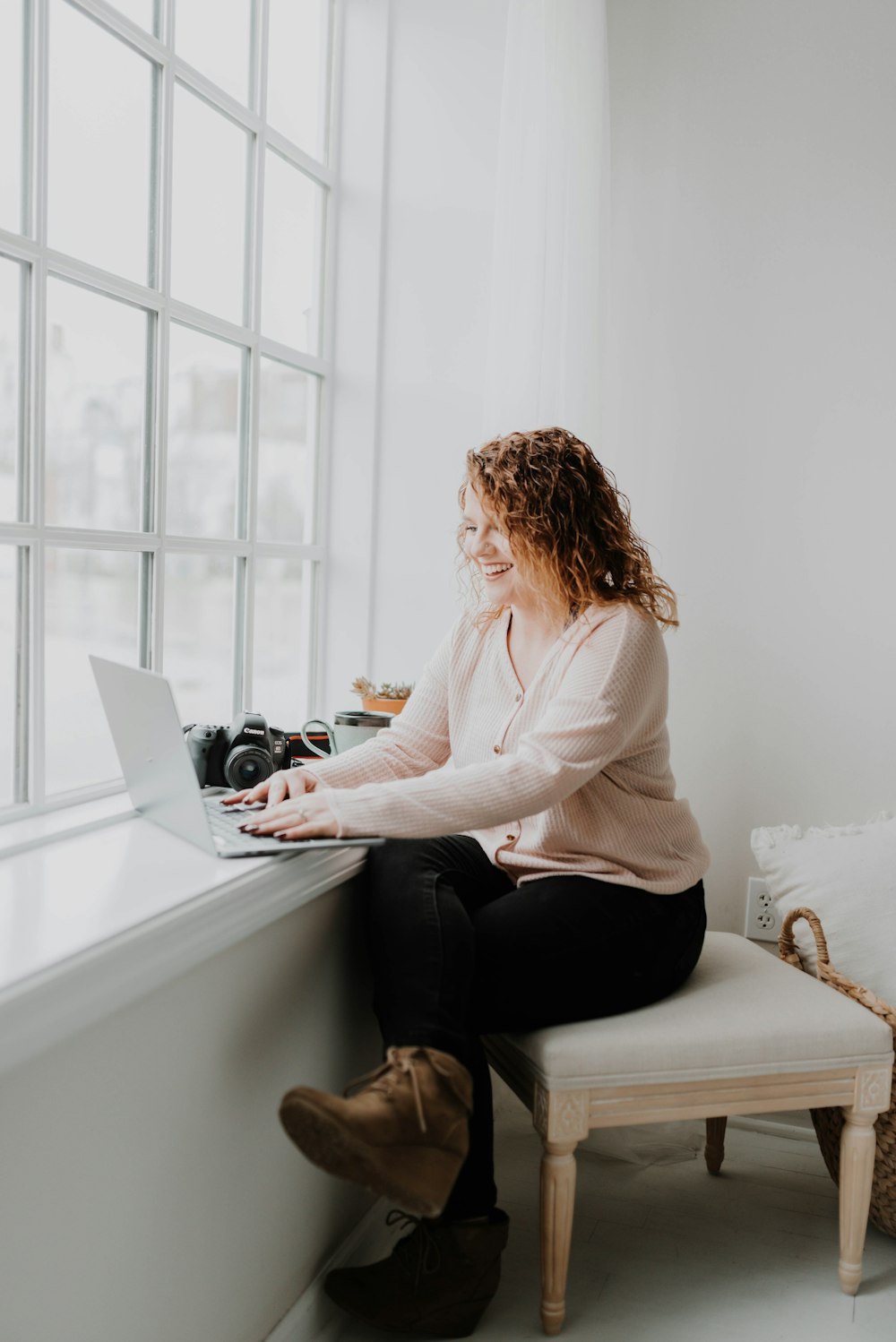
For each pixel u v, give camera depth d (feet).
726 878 7.81
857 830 7.00
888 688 7.48
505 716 5.69
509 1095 7.72
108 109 5.57
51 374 5.29
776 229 7.45
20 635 5.18
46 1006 3.16
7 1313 3.25
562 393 7.01
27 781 5.22
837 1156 6.24
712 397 7.61
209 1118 4.29
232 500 6.99
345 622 8.11
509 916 5.17
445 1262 5.08
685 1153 7.20
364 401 7.96
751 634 7.66
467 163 7.68
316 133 7.78
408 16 7.73
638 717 5.26
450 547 7.88
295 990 4.92
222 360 6.75
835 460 7.46
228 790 5.96
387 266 7.88
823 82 7.34
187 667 6.59
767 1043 5.26
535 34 6.91
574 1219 6.39
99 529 5.68
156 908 3.78
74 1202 3.52
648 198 7.63
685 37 7.52
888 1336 5.37
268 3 6.95
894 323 7.33
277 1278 4.96
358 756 5.89
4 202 4.90
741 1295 5.68
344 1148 3.88
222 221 6.70
